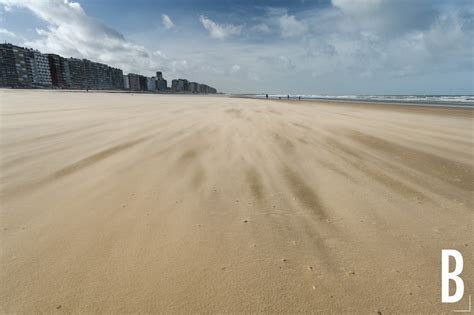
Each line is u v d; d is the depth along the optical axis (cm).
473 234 248
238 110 1523
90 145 546
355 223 264
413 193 346
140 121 912
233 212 280
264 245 222
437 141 688
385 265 200
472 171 443
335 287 176
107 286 172
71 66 12875
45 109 1283
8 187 328
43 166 409
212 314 154
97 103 1952
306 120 1078
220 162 456
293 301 164
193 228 246
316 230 248
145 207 284
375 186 368
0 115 989
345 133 780
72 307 156
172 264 194
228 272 188
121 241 221
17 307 155
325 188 355
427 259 208
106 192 321
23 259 196
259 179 381
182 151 519
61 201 293
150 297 164
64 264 191
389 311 159
